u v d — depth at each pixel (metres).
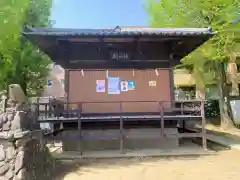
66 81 9.73
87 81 9.77
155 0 13.26
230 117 16.38
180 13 12.47
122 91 9.80
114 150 9.31
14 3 10.60
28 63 12.98
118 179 6.14
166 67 10.01
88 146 9.52
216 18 11.87
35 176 5.42
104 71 9.86
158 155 8.48
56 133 9.69
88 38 8.85
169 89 9.87
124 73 9.91
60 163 7.77
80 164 7.62
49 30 8.83
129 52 9.95
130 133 9.58
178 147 9.62
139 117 9.03
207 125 18.22
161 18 13.20
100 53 9.89
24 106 5.91
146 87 9.87
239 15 11.40
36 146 5.80
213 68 16.61
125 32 8.59
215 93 21.11
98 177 6.30
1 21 10.29
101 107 9.66
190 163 7.52
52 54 10.32
